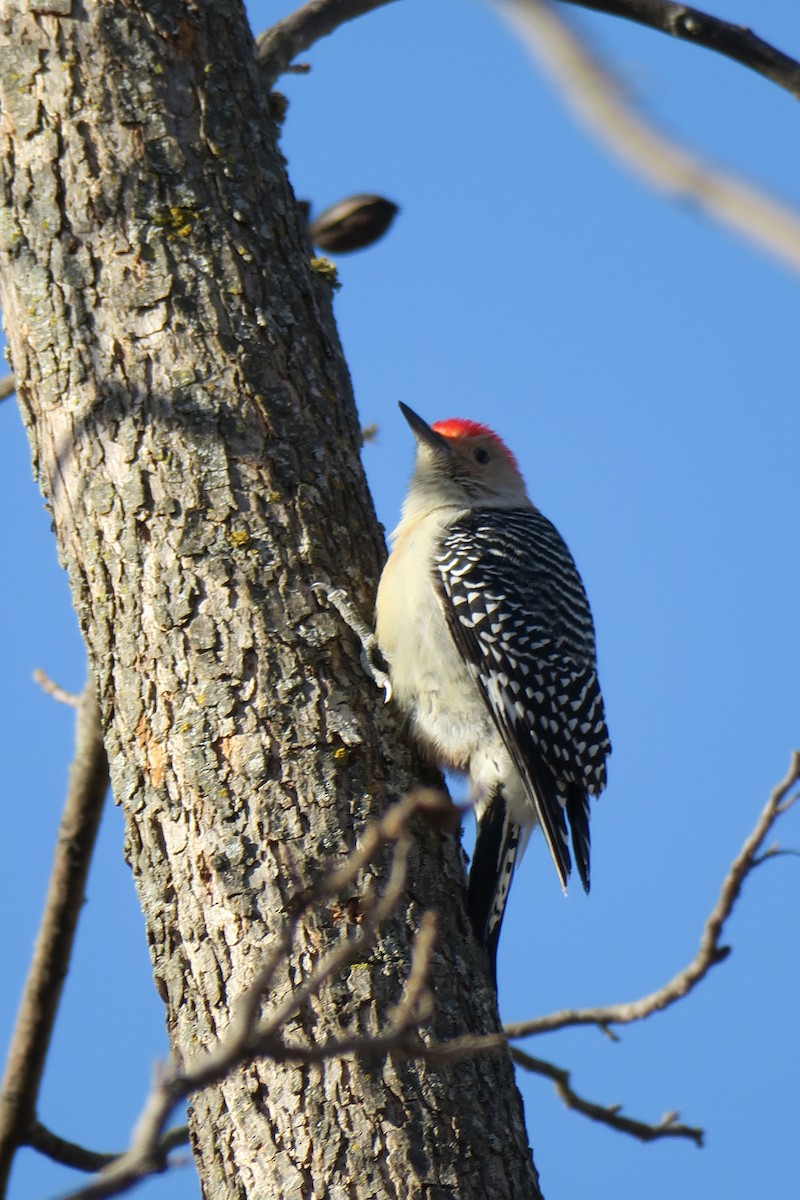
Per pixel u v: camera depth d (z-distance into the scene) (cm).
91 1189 386
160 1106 409
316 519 912
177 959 805
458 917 825
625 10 962
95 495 887
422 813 535
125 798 845
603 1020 1139
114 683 863
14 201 941
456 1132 748
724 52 952
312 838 810
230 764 824
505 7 343
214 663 846
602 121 321
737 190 301
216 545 871
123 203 931
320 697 852
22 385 933
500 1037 528
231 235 945
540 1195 775
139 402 897
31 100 945
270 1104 749
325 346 973
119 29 959
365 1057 752
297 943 777
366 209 1173
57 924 1098
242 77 995
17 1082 1095
